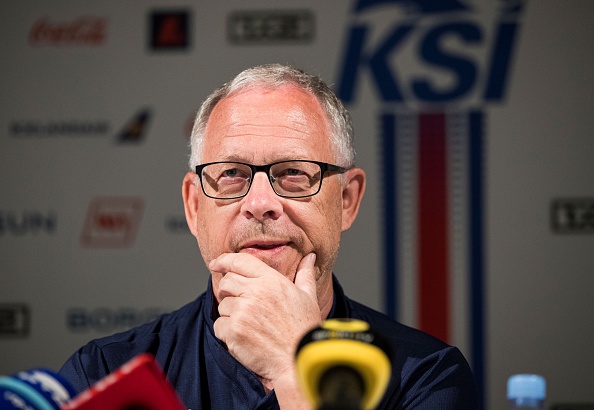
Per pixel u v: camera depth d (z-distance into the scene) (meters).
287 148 2.57
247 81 2.69
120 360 2.81
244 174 2.59
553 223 6.41
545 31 6.50
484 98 6.49
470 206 6.45
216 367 2.71
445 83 6.52
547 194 6.41
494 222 6.43
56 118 6.67
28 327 6.60
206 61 6.67
